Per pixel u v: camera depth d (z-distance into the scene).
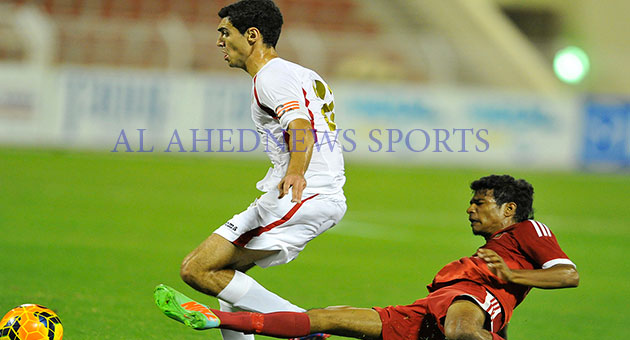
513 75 86.56
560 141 69.44
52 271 25.84
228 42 15.34
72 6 86.94
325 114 15.84
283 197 14.89
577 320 22.41
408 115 68.31
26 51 69.00
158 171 57.97
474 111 68.69
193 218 40.34
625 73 87.00
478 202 16.19
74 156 62.56
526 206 16.05
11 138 66.88
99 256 29.34
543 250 15.26
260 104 15.10
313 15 92.62
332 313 14.98
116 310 20.66
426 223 42.53
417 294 25.39
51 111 67.19
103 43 70.75
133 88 67.12
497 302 15.18
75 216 39.09
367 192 53.28
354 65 71.62
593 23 110.12
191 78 67.25
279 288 25.41
